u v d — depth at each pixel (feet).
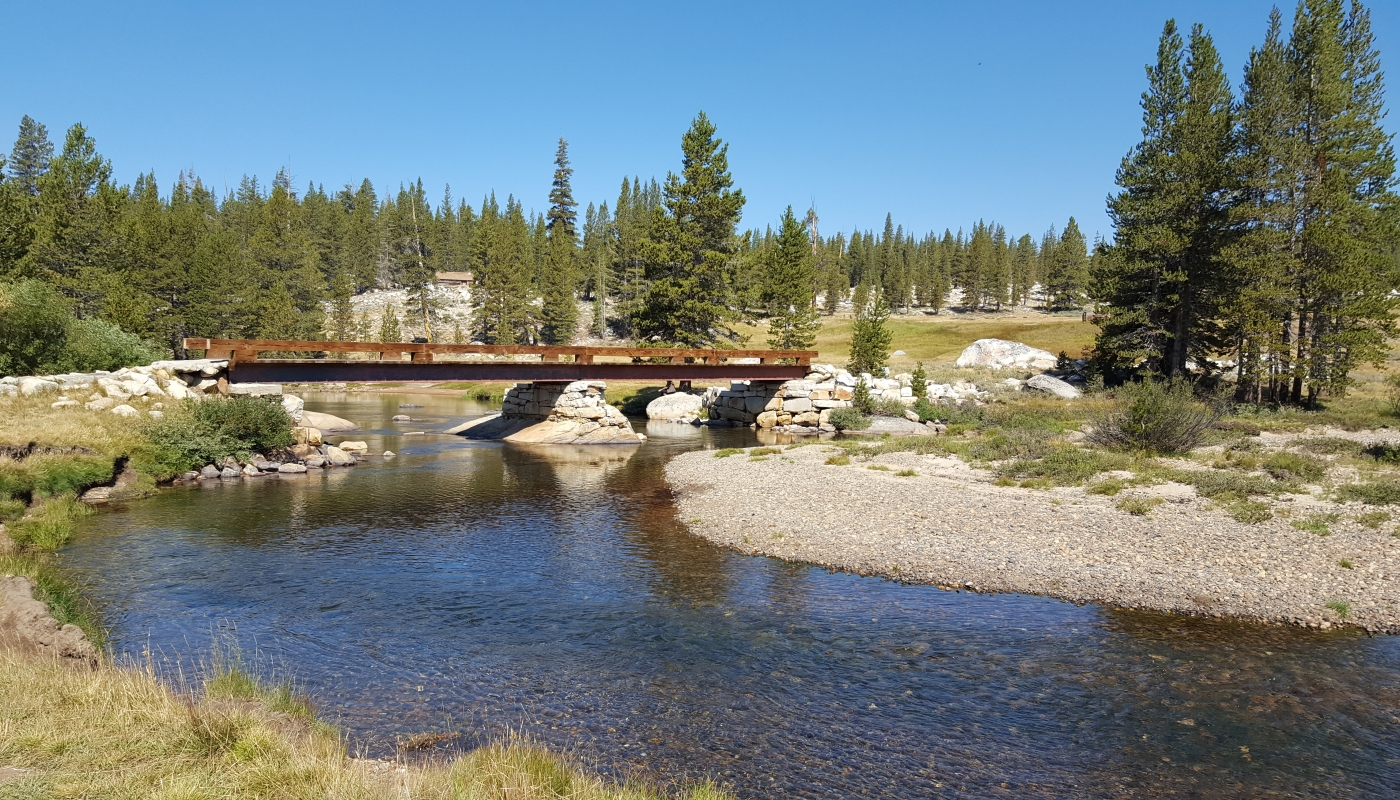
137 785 19.01
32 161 272.92
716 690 32.94
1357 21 131.64
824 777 25.90
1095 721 30.17
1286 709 31.07
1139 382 162.91
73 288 182.60
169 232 249.75
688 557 54.95
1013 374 203.82
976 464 85.30
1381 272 126.82
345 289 341.21
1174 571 47.85
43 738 21.20
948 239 619.26
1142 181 157.07
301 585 47.47
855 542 56.59
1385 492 60.03
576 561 53.83
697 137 197.36
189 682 31.09
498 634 39.65
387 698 31.53
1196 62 151.84
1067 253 469.57
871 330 194.39
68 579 46.68
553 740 28.17
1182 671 34.88
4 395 77.46
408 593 46.34
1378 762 26.91
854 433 141.28
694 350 141.79
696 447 119.55
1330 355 129.08
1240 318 135.03
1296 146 126.62
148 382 88.22
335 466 95.96
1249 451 86.58
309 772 20.48
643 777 25.55
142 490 74.64
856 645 38.34
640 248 199.82
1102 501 64.95
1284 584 44.91
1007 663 36.01
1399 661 35.58
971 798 24.70
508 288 326.24
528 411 136.15
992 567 50.19
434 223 497.87
